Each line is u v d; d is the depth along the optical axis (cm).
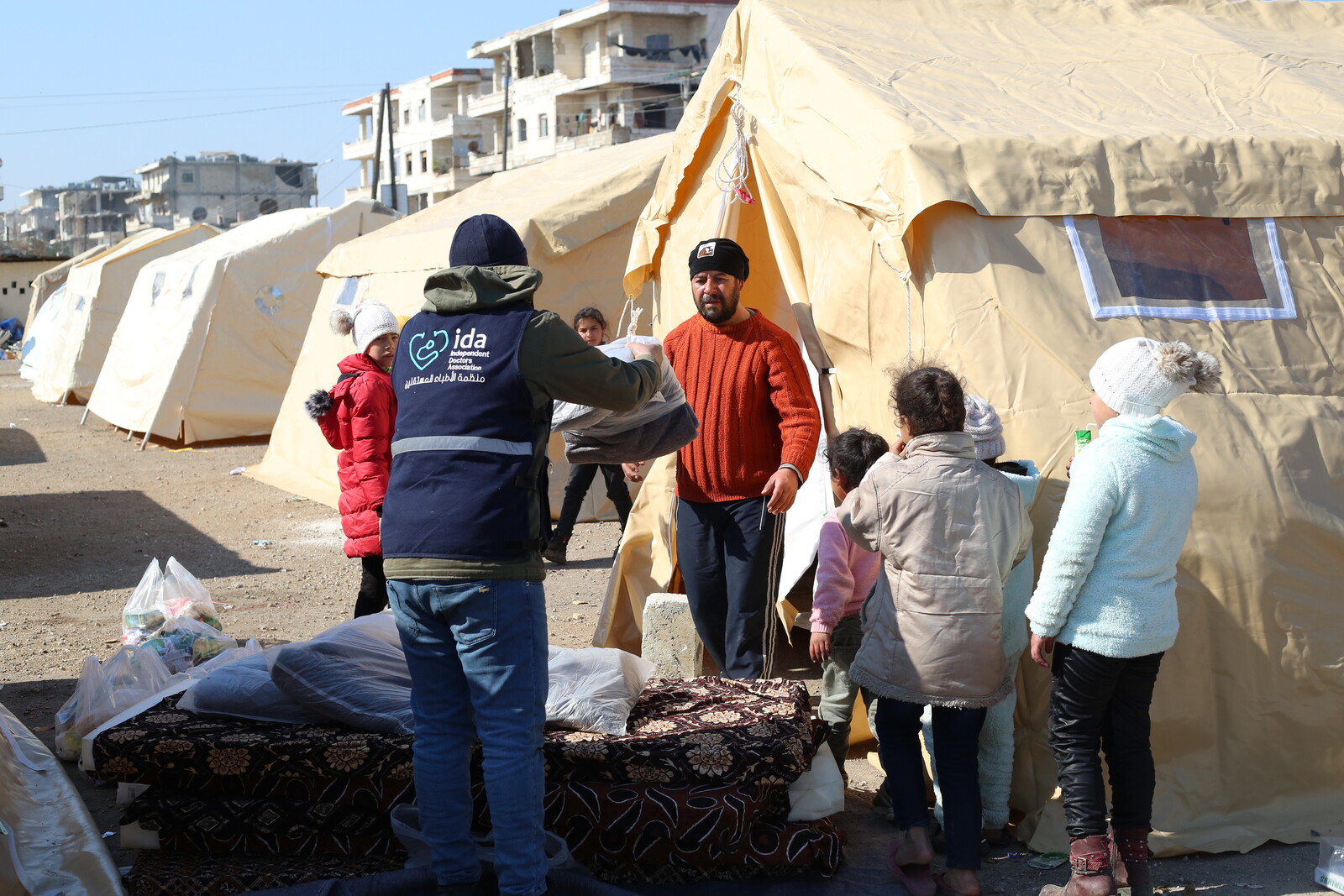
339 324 624
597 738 408
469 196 1288
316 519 1128
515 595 341
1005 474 403
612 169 1080
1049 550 361
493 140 7512
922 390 387
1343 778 431
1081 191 479
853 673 400
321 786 394
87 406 2047
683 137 682
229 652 541
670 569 638
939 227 470
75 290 2534
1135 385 357
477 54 7369
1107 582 359
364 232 1722
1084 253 471
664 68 6191
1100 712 366
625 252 1037
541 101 6638
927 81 564
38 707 579
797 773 400
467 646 341
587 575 880
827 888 386
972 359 454
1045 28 685
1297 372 467
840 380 539
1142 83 593
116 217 12275
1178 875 394
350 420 599
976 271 463
